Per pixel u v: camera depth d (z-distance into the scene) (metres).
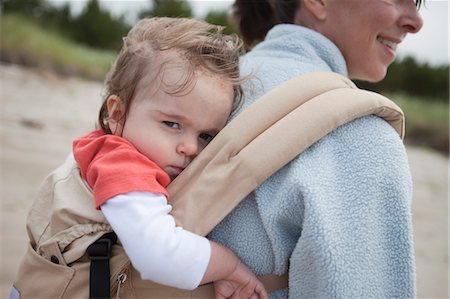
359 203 1.06
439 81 13.14
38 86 9.32
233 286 1.14
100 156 1.17
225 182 1.09
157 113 1.20
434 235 5.81
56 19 13.24
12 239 4.08
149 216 1.08
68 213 1.17
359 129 1.12
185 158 1.22
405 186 1.08
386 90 13.20
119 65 1.29
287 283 1.17
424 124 11.34
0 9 12.04
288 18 1.51
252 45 1.75
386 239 1.06
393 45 1.46
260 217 1.12
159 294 1.15
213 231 1.17
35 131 6.88
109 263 1.12
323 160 1.08
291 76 1.24
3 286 3.44
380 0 1.37
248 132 1.12
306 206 1.03
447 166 9.29
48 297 1.17
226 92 1.22
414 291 1.07
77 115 8.00
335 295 1.02
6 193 4.88
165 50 1.22
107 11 13.88
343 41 1.43
